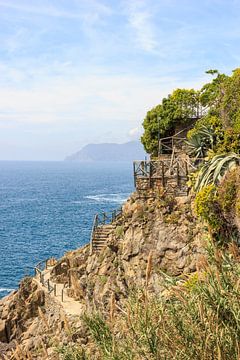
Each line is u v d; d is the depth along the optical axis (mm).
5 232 80000
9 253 62000
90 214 103750
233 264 9383
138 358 8133
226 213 19484
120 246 25688
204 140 27531
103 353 9148
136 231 24750
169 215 23969
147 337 7969
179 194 24469
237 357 7355
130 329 8367
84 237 73812
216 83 36156
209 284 8352
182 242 22641
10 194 162625
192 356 7730
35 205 125625
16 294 33250
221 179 20750
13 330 31469
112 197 147250
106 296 24141
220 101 29922
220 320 8039
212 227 19531
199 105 36188
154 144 35969
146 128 36750
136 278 23406
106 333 9430
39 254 61312
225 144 25812
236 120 26234
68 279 31781
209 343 7754
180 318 8195
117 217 31281
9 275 50688
